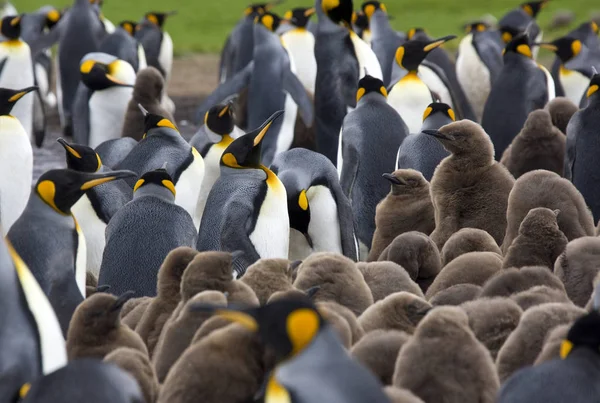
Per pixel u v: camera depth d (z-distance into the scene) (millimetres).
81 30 29656
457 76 29766
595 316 6008
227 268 8562
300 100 22719
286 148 23547
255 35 24453
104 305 8227
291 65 24312
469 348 6793
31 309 7059
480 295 9312
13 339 6879
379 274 9961
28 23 34344
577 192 11867
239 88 24609
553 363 5941
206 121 16953
